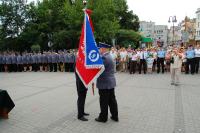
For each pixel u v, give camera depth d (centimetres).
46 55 2147
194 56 1755
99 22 3478
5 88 1224
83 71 680
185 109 809
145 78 1579
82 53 688
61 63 2106
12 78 1658
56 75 1798
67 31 3372
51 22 3656
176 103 889
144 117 721
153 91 1120
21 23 3609
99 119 682
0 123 673
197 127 637
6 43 3597
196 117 722
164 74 1792
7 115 712
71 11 3334
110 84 664
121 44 4712
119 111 784
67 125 654
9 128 633
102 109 673
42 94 1056
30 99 960
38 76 1752
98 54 664
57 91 1124
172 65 1315
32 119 706
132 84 1325
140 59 1822
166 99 955
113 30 3722
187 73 1795
